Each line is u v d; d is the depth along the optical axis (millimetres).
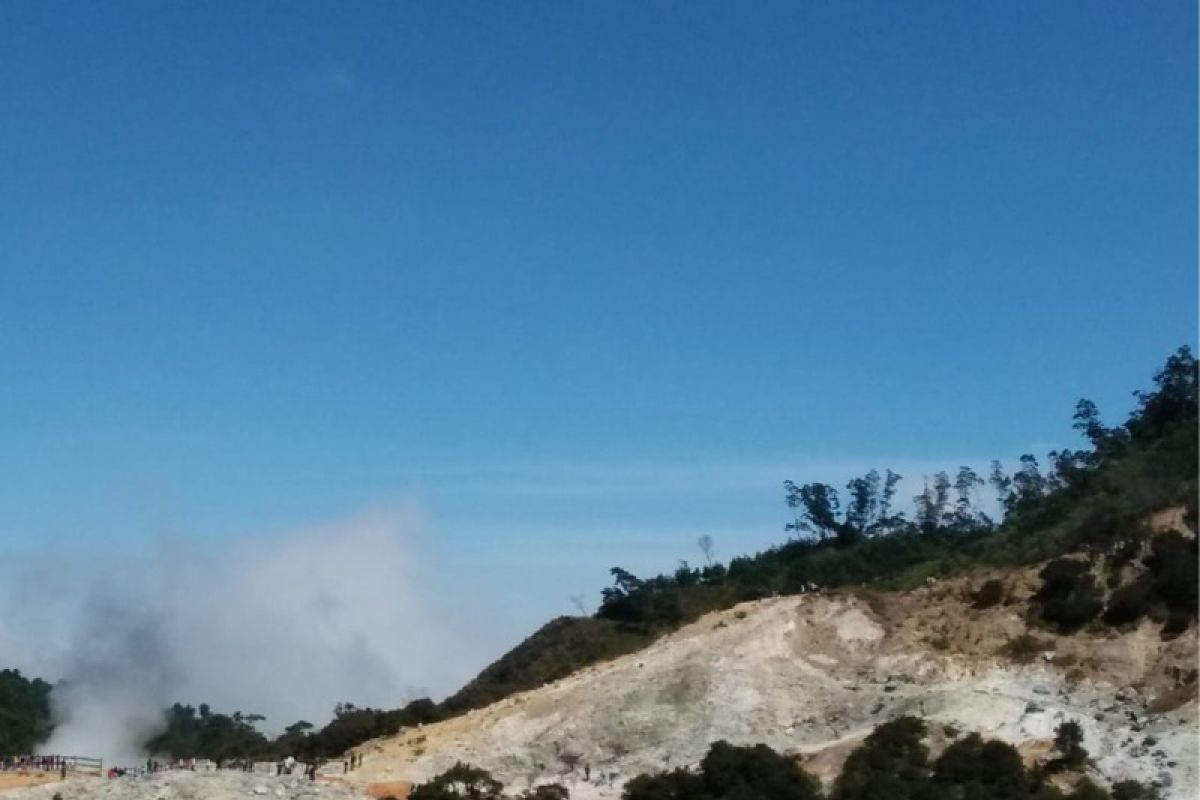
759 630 141375
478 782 121812
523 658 176500
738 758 112000
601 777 125938
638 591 183250
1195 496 139750
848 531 197500
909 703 125000
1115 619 129875
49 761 135750
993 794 103938
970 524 190250
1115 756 111750
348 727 154875
